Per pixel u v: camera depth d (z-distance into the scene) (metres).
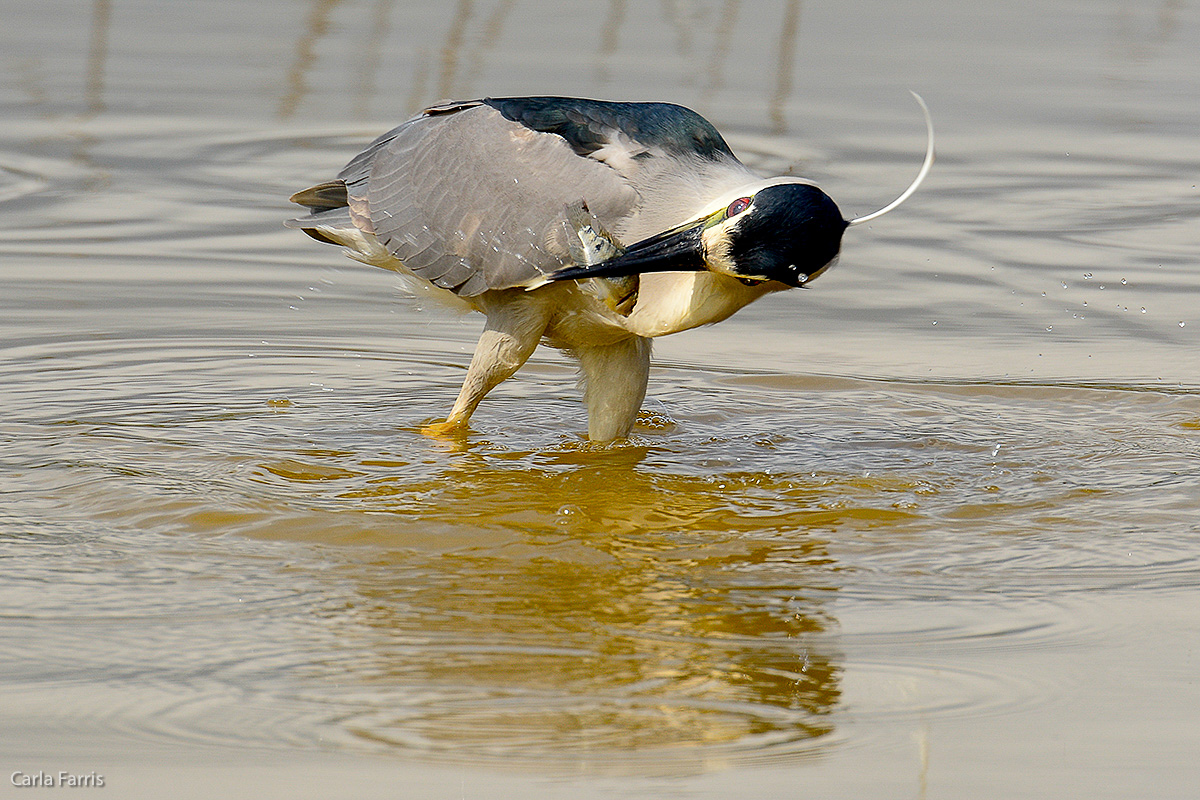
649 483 9.96
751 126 20.77
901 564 8.41
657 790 5.71
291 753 5.95
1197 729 6.30
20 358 12.40
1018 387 12.36
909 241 16.36
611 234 9.92
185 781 5.68
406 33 26.89
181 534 8.61
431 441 10.87
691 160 10.05
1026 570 8.30
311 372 12.57
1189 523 9.13
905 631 7.39
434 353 13.32
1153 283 15.09
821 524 9.12
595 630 7.35
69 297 14.02
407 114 20.98
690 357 13.30
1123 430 11.33
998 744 6.14
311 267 15.34
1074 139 20.83
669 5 30.42
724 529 9.01
